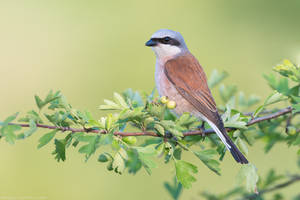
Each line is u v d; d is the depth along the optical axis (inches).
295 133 277.0
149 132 239.0
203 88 316.2
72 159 448.1
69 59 578.2
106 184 439.5
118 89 546.9
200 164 447.8
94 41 600.1
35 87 549.6
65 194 433.7
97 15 637.9
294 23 598.9
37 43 600.1
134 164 238.7
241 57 572.7
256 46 585.3
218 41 595.5
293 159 432.1
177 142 244.7
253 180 234.5
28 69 563.8
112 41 598.2
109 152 226.1
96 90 542.3
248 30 607.2
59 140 224.2
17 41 602.5
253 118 268.7
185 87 318.0
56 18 635.5
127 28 617.9
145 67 568.7
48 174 444.1
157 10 634.2
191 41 596.1
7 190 431.2
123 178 444.5
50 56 584.7
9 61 576.4
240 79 553.3
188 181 228.7
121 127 248.7
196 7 634.2
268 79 304.3
